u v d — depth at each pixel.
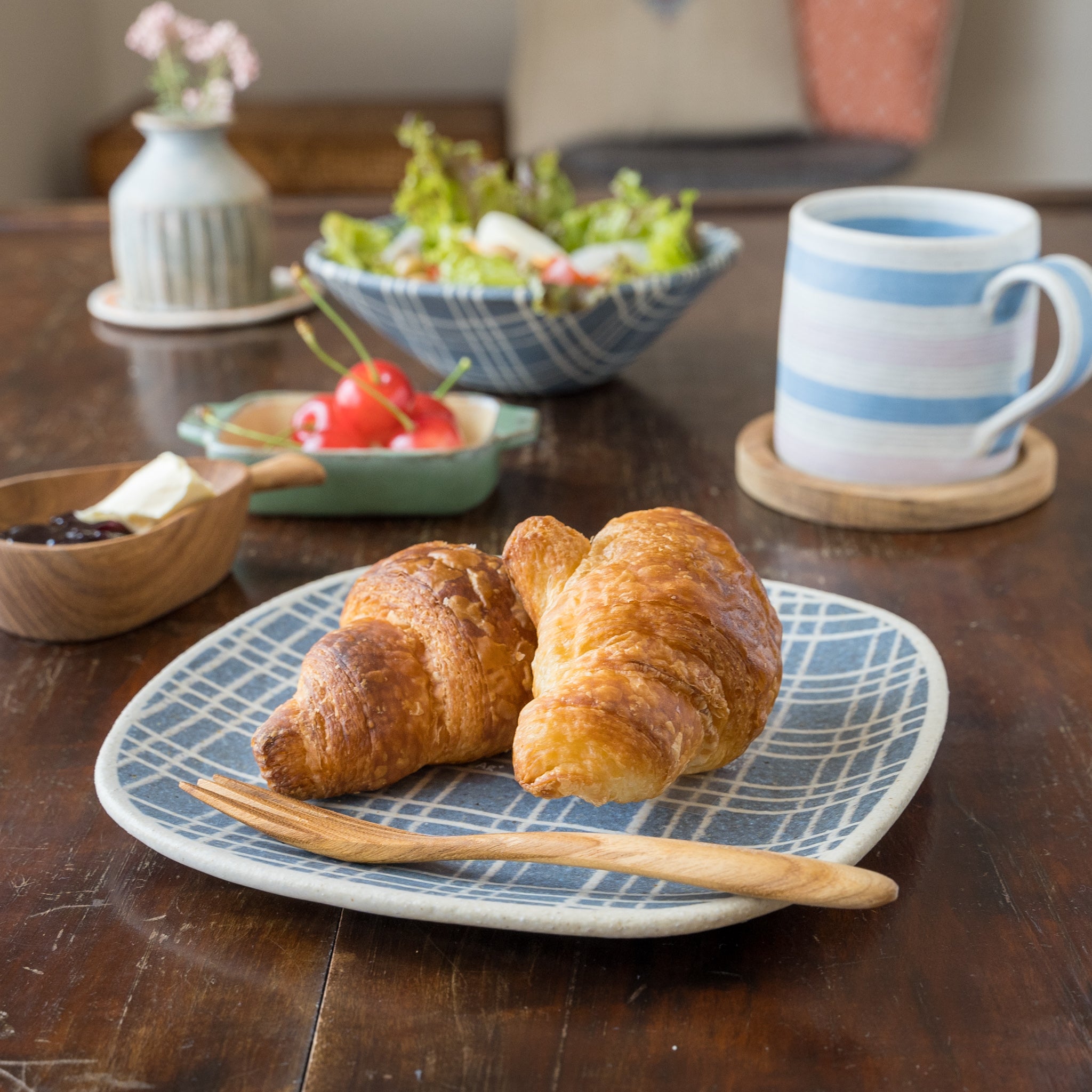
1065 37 2.87
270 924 0.61
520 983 0.60
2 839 0.64
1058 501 0.81
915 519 0.79
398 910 0.59
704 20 2.31
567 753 0.61
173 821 0.62
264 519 0.81
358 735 0.63
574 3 2.34
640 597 0.63
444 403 0.84
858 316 0.78
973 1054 0.55
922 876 0.62
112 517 0.74
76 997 0.59
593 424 0.90
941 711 0.65
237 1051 0.56
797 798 0.63
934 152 2.98
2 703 0.70
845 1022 0.57
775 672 0.64
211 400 0.94
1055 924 0.61
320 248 0.96
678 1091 0.54
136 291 1.06
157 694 0.66
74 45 2.62
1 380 0.97
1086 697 0.69
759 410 0.92
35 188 2.33
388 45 2.92
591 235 1.00
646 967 0.60
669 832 0.62
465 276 0.91
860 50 2.43
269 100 2.90
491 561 0.66
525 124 2.38
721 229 0.97
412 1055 0.56
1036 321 0.79
